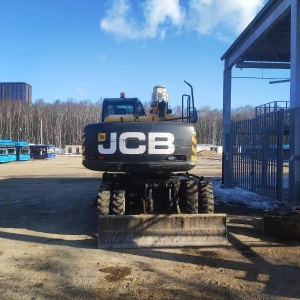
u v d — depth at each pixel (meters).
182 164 7.51
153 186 7.96
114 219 6.92
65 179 21.31
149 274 5.48
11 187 17.14
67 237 7.71
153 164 7.48
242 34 14.08
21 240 7.50
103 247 6.83
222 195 13.06
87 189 16.05
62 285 5.09
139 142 7.52
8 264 5.98
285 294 4.78
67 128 108.69
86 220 9.41
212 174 24.45
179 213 7.49
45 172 27.81
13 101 117.50
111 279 5.29
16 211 10.75
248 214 9.80
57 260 6.16
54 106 115.25
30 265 5.93
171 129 7.54
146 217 6.93
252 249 6.71
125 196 8.21
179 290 4.90
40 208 11.23
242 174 14.68
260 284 5.10
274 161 11.67
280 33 13.74
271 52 15.76
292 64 10.19
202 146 85.00
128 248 6.81
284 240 7.30
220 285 5.07
